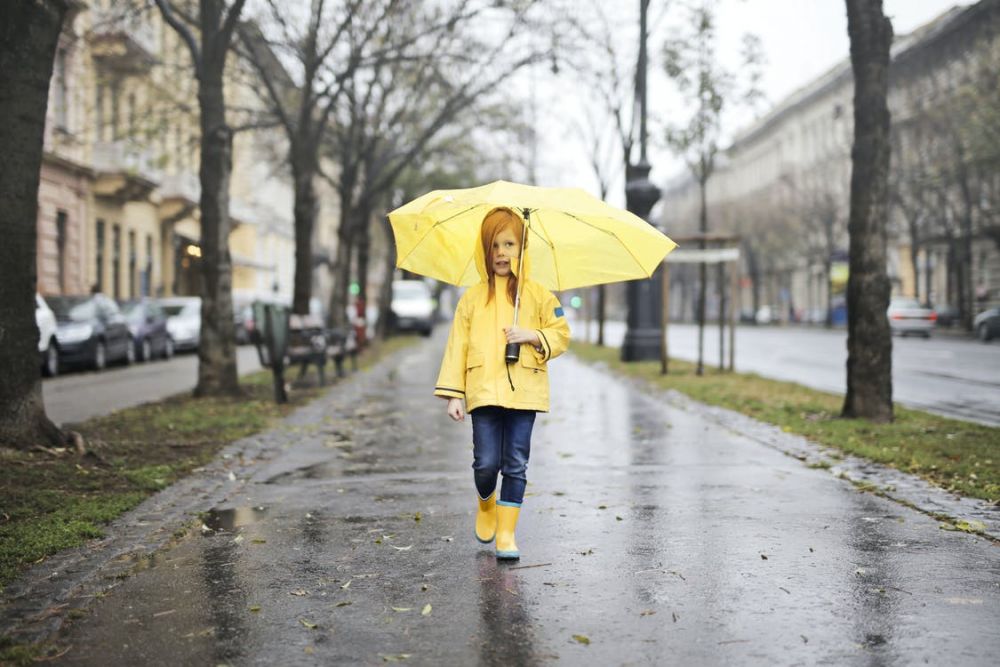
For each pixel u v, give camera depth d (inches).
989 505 262.7
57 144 1117.1
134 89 1396.4
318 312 1844.2
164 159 905.5
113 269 1427.2
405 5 811.4
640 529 241.4
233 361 588.1
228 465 344.8
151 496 287.6
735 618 173.3
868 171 433.1
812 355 1102.4
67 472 305.6
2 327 330.0
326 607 182.4
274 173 1288.1
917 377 742.5
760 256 2876.5
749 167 3654.0
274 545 229.9
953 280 2001.7
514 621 173.2
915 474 310.3
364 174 1267.2
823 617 173.2
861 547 221.6
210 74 564.1
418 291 1984.5
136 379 817.5
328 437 422.0
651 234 213.8
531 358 212.8
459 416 213.2
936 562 208.5
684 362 923.4
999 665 150.0
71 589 193.0
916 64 1795.0
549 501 277.4
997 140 1405.0
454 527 246.5
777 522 248.1
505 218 213.8
